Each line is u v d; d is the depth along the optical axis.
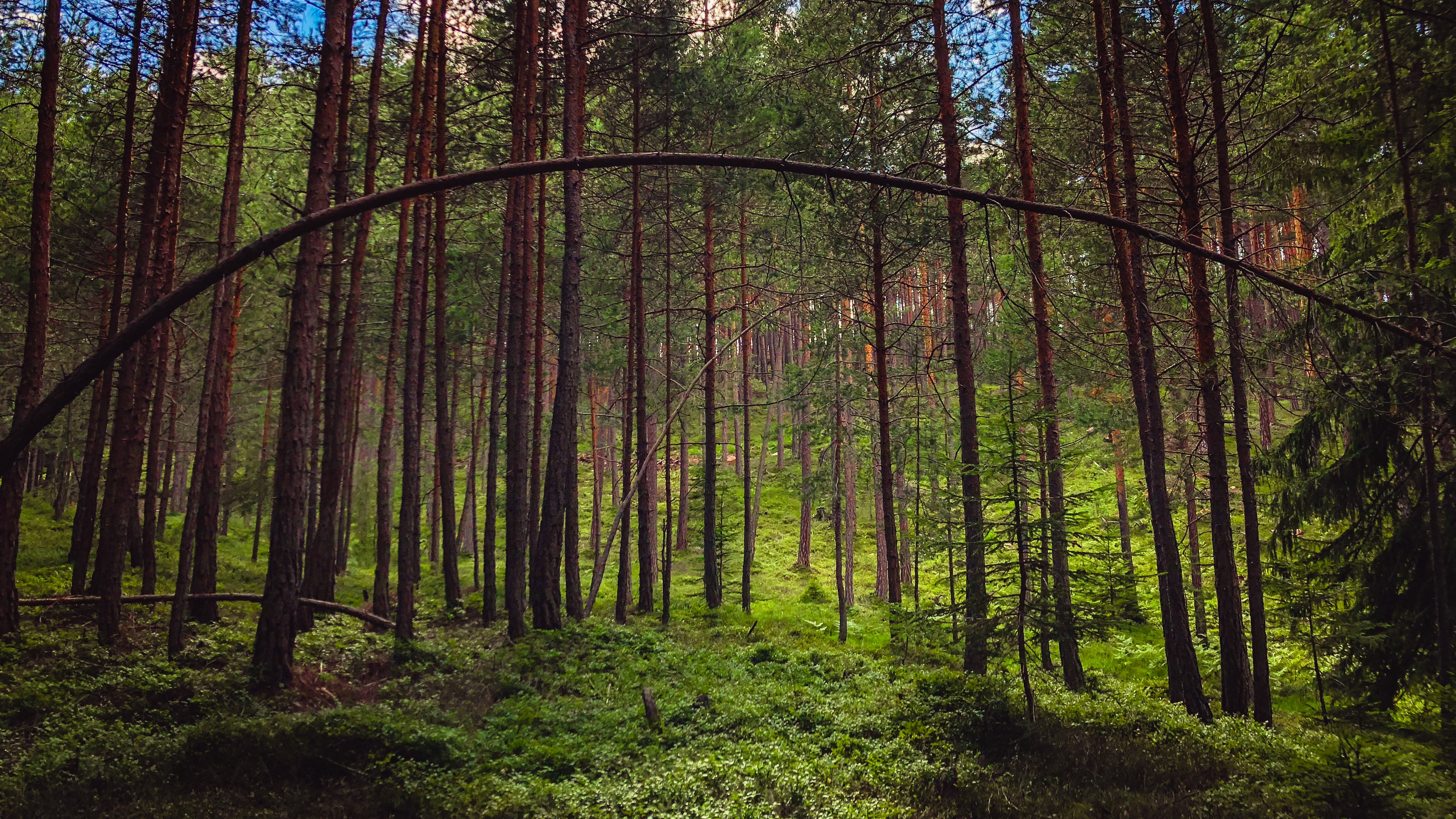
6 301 18.02
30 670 10.80
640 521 24.19
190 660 11.91
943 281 29.84
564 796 8.00
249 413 33.66
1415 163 9.84
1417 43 9.87
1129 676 18.89
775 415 49.38
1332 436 13.67
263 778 8.06
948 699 10.80
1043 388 14.43
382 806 7.67
